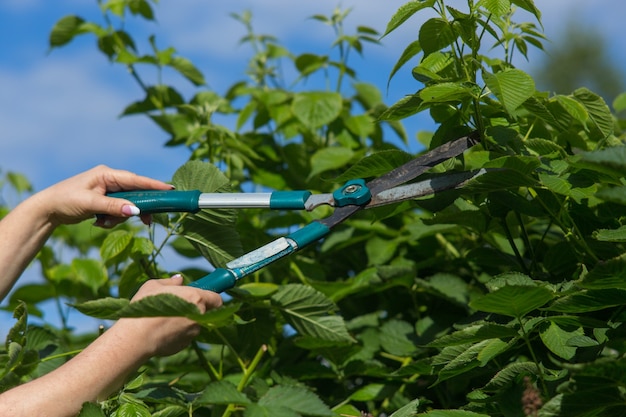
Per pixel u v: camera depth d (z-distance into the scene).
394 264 2.55
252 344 2.29
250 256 1.63
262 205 1.72
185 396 1.84
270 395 1.60
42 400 1.47
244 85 3.26
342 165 2.76
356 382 2.53
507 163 1.64
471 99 1.75
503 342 1.65
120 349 1.50
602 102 1.83
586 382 1.38
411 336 2.27
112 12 3.08
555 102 1.92
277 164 2.96
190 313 1.43
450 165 1.89
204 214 1.98
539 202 1.87
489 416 1.63
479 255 2.10
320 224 1.67
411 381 2.24
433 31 1.74
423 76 1.82
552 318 1.60
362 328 2.45
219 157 2.75
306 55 3.06
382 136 2.95
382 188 1.72
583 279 1.46
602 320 1.72
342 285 2.35
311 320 2.04
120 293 2.21
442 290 2.25
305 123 2.74
